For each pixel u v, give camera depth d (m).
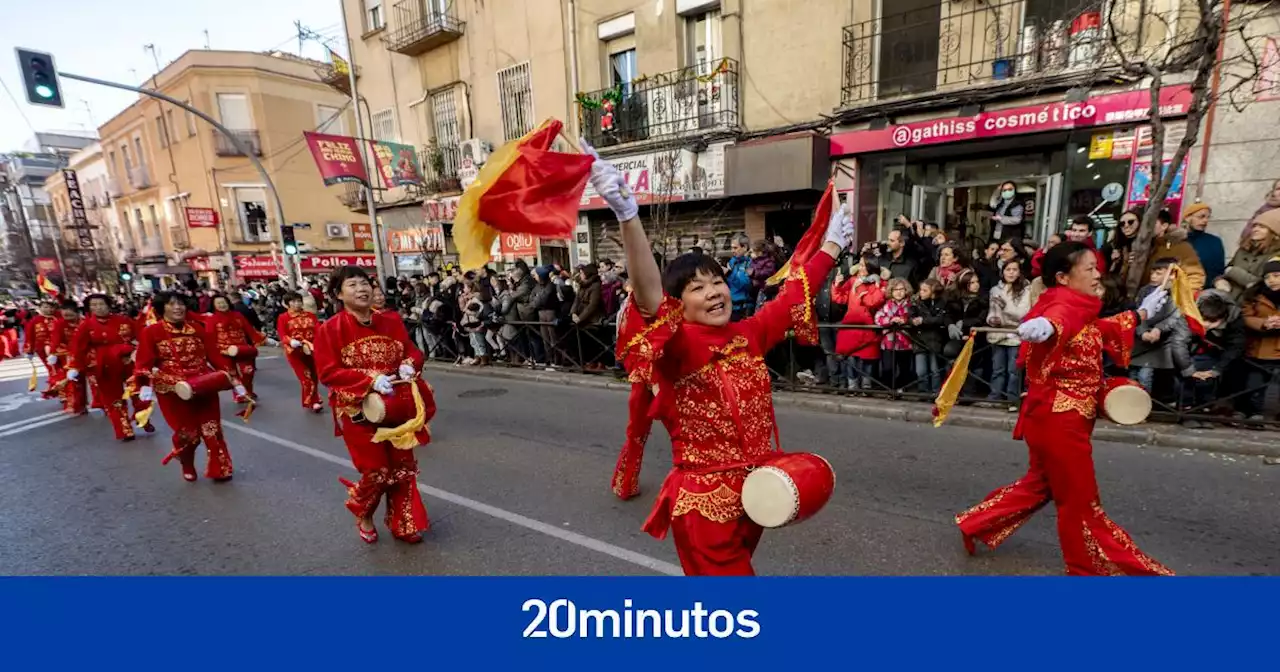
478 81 14.28
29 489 5.27
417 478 4.88
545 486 4.54
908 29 8.69
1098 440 4.79
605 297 8.10
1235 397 4.60
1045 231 8.18
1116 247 5.47
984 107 8.02
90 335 6.67
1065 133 7.68
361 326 3.50
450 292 10.57
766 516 1.71
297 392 9.05
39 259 37.22
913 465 4.46
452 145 15.20
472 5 13.94
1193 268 4.94
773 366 6.94
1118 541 2.58
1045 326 2.51
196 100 23.41
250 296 17.23
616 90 11.57
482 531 3.83
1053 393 2.65
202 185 24.62
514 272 9.52
